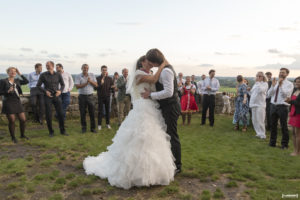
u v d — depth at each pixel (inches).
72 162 146.9
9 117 189.5
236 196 105.7
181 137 229.6
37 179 118.3
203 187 114.3
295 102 163.3
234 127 297.4
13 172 127.4
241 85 280.1
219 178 125.7
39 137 212.7
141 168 107.1
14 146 182.1
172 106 118.0
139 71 115.6
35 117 281.4
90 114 240.5
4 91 185.2
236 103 285.4
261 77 238.2
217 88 297.4
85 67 232.2
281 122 199.0
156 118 115.2
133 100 122.9
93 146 185.3
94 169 127.5
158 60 113.7
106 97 257.6
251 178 126.6
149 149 108.8
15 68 191.2
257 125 241.0
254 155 170.2
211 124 303.1
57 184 112.3
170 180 118.0
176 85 119.3
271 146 201.9
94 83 236.5
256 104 238.4
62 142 194.9
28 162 143.4
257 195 104.9
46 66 215.6
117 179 110.5
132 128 111.5
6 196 100.8
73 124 284.5
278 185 116.3
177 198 102.1
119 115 282.4
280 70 198.2
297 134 169.0
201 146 194.4
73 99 318.7
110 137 220.1
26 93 294.0
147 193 106.0
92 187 111.2
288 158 164.2
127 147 110.2
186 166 140.3
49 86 215.5
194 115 399.5
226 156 164.7
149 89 117.5
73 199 99.9
